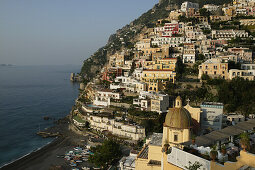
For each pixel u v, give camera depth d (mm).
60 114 187625
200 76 151500
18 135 139750
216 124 104375
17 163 104375
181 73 165625
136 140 118812
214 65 147125
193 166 36719
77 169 95438
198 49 189000
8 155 113688
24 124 160250
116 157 95562
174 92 142750
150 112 129250
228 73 144125
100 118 138125
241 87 131750
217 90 137500
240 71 139125
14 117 176125
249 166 34562
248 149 37219
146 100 134625
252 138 47156
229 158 39938
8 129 149625
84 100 192125
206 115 105875
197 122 89562
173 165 43062
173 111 64062
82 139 130625
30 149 120438
